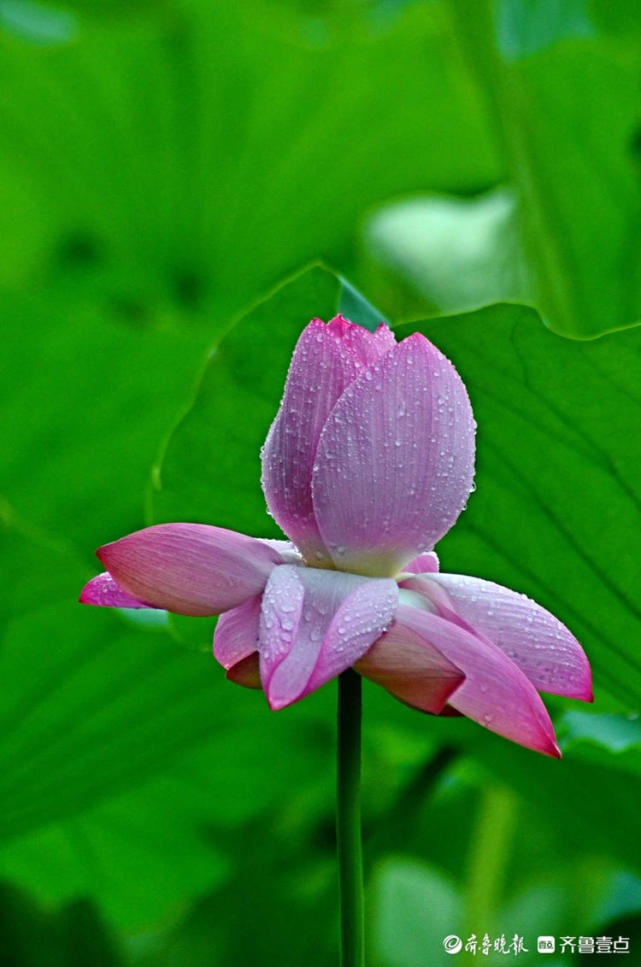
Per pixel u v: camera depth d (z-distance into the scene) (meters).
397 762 3.15
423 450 1.92
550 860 3.39
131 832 3.19
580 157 3.71
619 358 2.11
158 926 3.43
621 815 2.34
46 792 2.37
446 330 2.12
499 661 1.90
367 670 1.90
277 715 2.53
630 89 3.62
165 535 1.92
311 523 1.93
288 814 3.14
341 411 1.92
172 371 3.45
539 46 4.38
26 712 2.31
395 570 1.93
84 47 4.27
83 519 3.64
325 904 2.96
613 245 3.80
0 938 2.65
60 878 3.33
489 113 3.48
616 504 2.16
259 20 4.25
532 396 2.13
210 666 2.33
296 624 1.89
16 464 3.52
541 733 1.89
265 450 1.94
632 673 2.23
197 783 3.05
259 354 2.21
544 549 2.20
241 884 3.02
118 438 3.54
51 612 2.29
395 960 3.10
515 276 3.83
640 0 4.38
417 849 3.47
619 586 2.19
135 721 2.35
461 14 3.32
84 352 3.36
